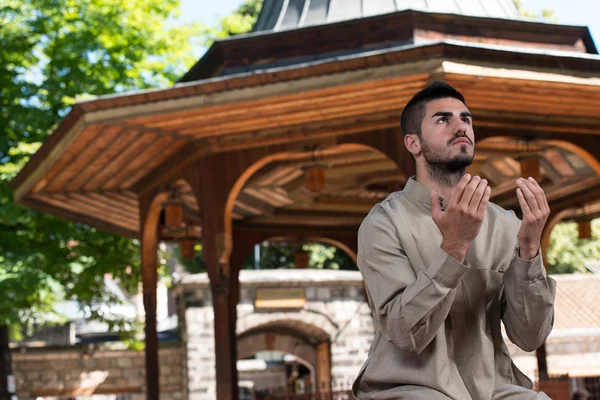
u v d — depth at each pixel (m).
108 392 24.84
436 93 3.32
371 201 16.33
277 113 10.97
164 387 25.52
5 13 19.67
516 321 3.22
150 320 14.34
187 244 16.11
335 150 12.93
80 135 11.79
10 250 19.00
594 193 15.05
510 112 11.11
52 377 24.61
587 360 25.39
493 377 3.21
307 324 26.91
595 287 26.77
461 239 2.96
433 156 3.28
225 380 11.95
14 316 18.58
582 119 11.52
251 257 33.94
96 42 19.38
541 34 11.42
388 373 3.23
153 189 13.84
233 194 12.04
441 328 3.19
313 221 16.84
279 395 12.66
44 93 19.77
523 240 3.12
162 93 10.71
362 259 3.29
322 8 12.52
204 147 12.13
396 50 9.67
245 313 26.67
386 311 3.11
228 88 10.42
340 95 10.28
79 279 20.03
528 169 11.48
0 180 18.50
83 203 15.44
